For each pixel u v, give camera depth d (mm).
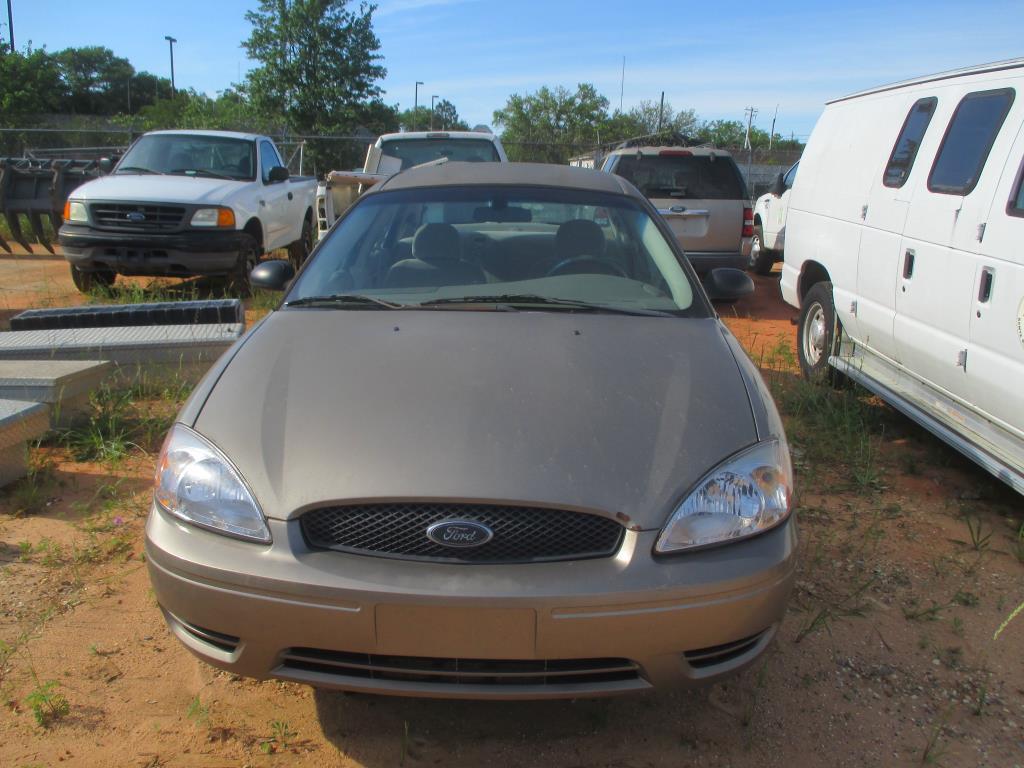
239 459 2359
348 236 3811
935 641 3074
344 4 28109
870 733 2598
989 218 3865
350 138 18891
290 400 2568
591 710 2674
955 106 4461
